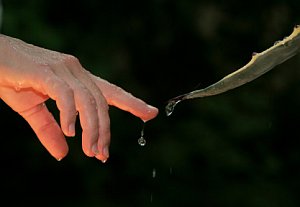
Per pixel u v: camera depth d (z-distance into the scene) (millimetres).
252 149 12906
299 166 13172
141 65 13555
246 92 13414
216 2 13961
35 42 11906
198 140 12648
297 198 12742
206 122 12914
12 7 11969
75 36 12789
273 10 14133
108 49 13141
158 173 12273
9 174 11953
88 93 2850
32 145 11945
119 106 3111
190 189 12297
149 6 13570
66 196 11977
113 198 12078
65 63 2926
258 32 14094
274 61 2484
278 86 13852
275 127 13398
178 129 12727
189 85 13781
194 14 13875
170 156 12367
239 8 14039
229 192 12414
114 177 12133
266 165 12812
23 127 11922
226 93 13219
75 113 2768
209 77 13875
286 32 14148
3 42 2920
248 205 12406
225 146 12727
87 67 12648
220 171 12539
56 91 2777
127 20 13477
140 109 3105
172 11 13773
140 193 12148
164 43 13719
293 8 14180
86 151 2830
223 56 14008
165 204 12188
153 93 13555
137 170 12211
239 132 12914
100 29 13219
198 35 13875
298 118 13648
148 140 12445
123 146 12297
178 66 13766
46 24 12203
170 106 2615
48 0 12555
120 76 13133
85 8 13070
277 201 12516
